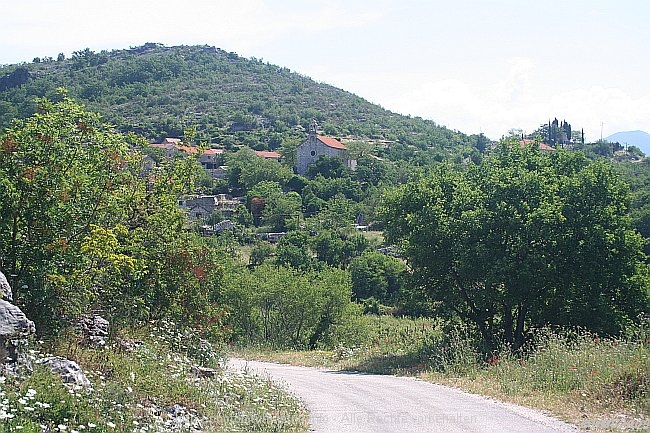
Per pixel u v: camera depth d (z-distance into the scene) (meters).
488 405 12.58
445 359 20.14
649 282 22.48
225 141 147.50
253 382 14.16
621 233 22.25
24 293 11.27
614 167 23.58
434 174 25.75
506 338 22.89
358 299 60.53
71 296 12.16
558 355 15.25
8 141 11.72
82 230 12.55
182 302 17.58
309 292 39.12
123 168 16.36
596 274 22.14
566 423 10.52
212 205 91.75
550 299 22.55
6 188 11.18
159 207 17.53
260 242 72.38
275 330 39.53
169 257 17.31
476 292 22.88
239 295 38.38
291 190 103.88
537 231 21.27
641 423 10.17
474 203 23.33
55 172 11.88
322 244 71.06
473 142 174.12
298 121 180.12
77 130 12.90
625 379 12.34
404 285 24.69
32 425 6.79
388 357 24.44
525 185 22.59
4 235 11.37
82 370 9.86
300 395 14.30
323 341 39.72
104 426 7.66
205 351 16.39
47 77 168.12
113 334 13.26
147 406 9.47
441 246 23.22
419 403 12.96
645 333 16.34
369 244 73.19
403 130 185.12
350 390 15.38
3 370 8.12
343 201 87.75
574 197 22.47
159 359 12.22
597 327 21.77
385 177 108.75
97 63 195.12
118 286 14.77
